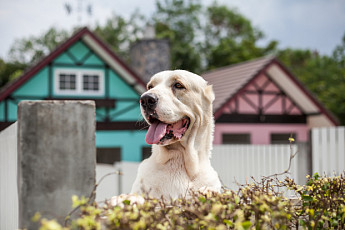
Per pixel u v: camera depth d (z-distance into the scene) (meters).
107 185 11.62
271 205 2.63
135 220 2.33
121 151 16.05
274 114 17.31
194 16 42.44
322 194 3.22
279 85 17.41
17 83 14.51
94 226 2.23
